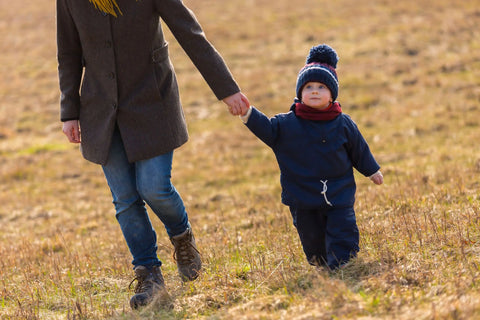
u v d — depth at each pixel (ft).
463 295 28.63
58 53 37.01
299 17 264.31
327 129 36.24
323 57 37.37
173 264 50.39
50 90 208.13
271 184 100.32
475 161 79.46
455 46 191.42
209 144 137.80
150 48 35.50
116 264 52.24
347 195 36.83
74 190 116.26
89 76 36.35
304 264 40.45
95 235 77.30
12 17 317.01
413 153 106.63
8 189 120.57
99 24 34.37
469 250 36.29
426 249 38.27
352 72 180.96
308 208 36.63
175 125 36.86
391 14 246.88
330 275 35.68
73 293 43.91
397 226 45.98
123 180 37.27
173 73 37.68
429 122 128.47
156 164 36.11
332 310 29.22
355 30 231.30
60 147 150.51
